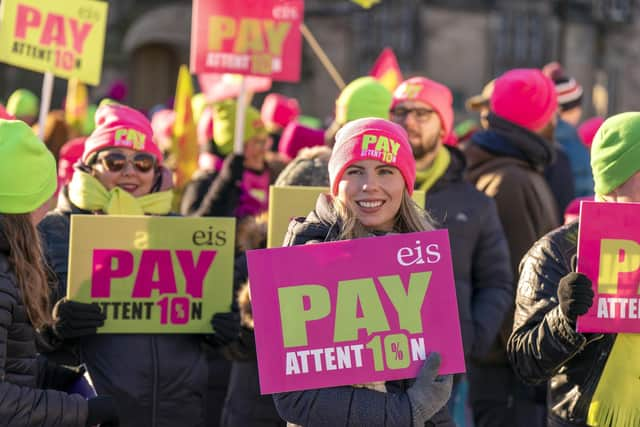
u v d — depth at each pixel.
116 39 59.03
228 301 7.77
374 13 56.94
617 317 6.34
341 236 5.92
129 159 8.17
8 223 6.08
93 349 7.63
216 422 10.55
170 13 59.25
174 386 7.69
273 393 5.96
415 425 5.71
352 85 10.52
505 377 10.30
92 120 18.36
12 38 10.59
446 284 5.90
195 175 12.16
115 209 8.05
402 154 5.94
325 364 5.80
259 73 11.19
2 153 6.08
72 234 7.54
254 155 12.93
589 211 6.33
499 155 10.74
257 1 11.17
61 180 11.05
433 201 9.34
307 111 57.28
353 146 5.90
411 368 5.84
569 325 6.27
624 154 6.45
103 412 6.16
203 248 7.73
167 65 60.91
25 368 6.10
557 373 6.76
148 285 7.66
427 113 9.41
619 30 60.91
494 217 9.52
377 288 5.86
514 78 10.73
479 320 9.20
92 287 7.57
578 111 16.16
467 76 57.22
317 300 5.82
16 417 5.87
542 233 10.52
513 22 57.38
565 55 59.59
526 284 6.77
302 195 8.26
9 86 60.06
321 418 5.74
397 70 13.70
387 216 5.98
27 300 6.09
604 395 6.51
